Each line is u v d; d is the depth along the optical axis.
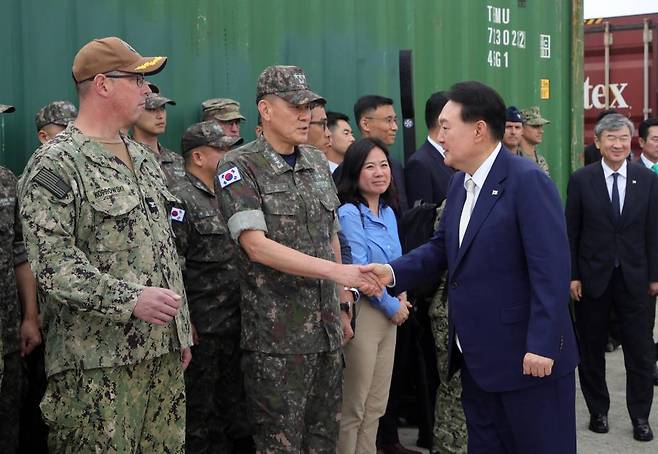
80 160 2.31
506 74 5.55
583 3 6.19
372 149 3.40
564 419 2.50
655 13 8.84
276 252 2.66
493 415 2.58
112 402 2.32
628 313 4.18
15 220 2.95
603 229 4.21
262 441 2.78
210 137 3.41
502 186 2.48
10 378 2.94
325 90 4.32
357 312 3.28
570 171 6.27
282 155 2.89
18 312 2.94
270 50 4.04
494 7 5.41
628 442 4.13
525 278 2.47
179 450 2.54
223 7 3.85
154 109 3.36
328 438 2.93
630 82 8.95
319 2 4.26
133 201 2.37
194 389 3.39
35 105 3.24
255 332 2.78
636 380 4.17
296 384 2.77
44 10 3.25
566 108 6.21
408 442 4.06
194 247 3.38
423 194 3.92
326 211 2.93
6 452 2.94
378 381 3.38
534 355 2.37
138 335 2.35
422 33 4.88
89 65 2.39
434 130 4.01
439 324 3.44
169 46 3.65
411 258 2.81
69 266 2.21
